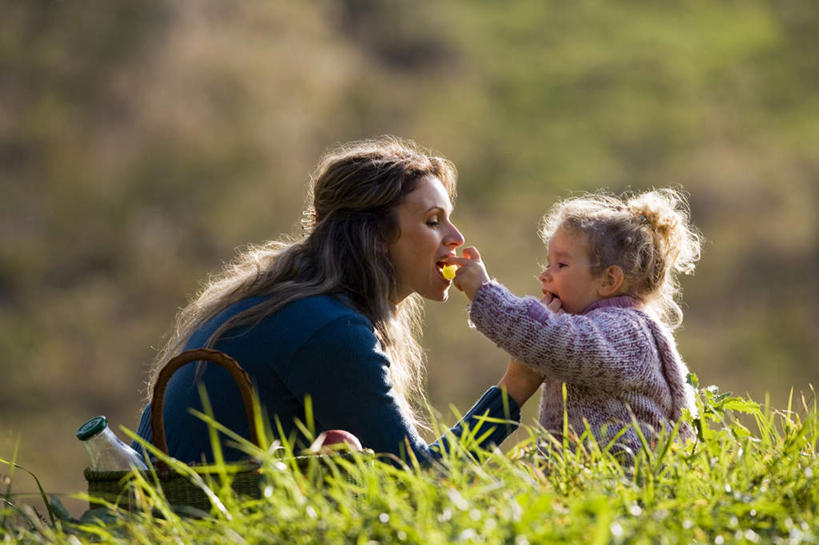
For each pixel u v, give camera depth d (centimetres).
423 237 719
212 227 5109
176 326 750
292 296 682
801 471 536
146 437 709
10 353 4362
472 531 432
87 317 4638
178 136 5362
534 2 6838
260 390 667
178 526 496
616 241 766
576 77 6200
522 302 715
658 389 720
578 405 725
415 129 5703
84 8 5838
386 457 659
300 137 5525
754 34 6544
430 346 4072
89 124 5425
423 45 6281
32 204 5084
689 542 461
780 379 4388
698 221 5266
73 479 3678
